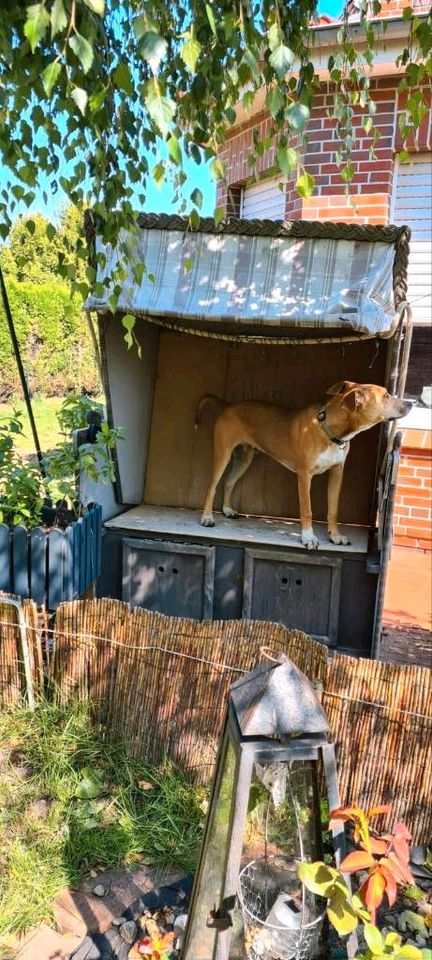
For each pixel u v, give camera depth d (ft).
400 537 16.61
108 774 7.79
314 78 8.18
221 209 6.72
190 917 4.89
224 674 7.65
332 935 5.26
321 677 7.27
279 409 11.48
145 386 13.47
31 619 8.53
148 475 14.07
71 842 6.72
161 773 7.85
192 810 7.27
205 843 4.80
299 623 10.86
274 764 4.38
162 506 13.87
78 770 7.79
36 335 37.42
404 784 7.06
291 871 4.98
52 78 4.24
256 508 13.39
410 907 6.30
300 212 14.97
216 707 7.72
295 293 9.12
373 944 3.91
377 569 10.08
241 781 3.96
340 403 10.22
